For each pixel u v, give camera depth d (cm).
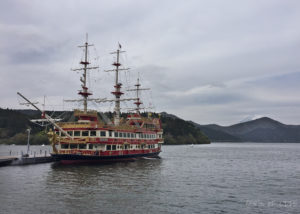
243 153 15038
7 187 3906
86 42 7838
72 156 6238
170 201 3350
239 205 3294
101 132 6600
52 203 3114
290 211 3095
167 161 8738
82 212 2830
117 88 8850
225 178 5341
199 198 3553
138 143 8200
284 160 10206
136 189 3944
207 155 12694
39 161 6800
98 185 4147
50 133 6178
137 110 10812
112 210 2919
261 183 4834
